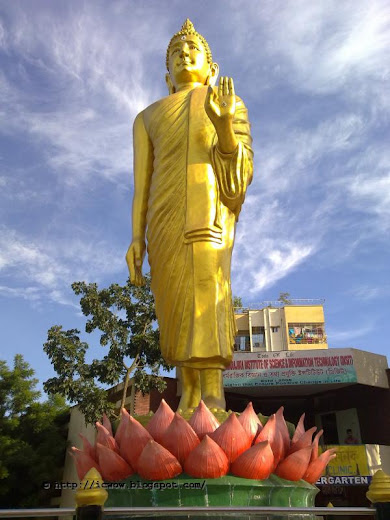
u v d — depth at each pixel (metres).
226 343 8.29
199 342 8.12
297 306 51.12
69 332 25.94
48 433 33.09
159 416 6.68
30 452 30.69
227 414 7.45
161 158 9.59
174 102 10.09
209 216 8.77
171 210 9.09
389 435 29.73
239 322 51.94
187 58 11.28
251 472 6.08
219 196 9.08
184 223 8.87
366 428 30.92
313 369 30.69
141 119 10.69
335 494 28.73
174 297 8.64
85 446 6.94
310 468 6.88
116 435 6.91
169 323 8.65
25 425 33.06
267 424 6.72
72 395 24.50
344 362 30.48
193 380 8.55
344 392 32.50
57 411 35.50
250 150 9.59
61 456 33.09
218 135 8.76
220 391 8.17
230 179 8.99
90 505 3.75
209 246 8.65
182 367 8.58
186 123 9.59
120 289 25.98
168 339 8.61
